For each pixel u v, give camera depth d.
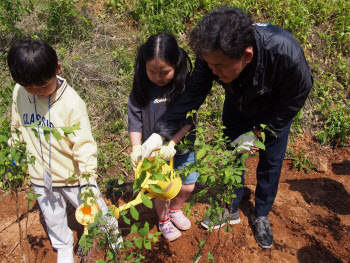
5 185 3.45
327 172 3.85
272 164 2.71
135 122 2.58
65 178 2.35
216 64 1.87
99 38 4.94
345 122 4.22
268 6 5.44
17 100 2.30
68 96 2.19
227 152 1.89
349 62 5.05
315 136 4.29
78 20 4.99
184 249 2.96
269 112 2.53
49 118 2.20
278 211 3.32
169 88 2.41
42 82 1.97
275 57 2.03
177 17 5.12
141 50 2.34
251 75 2.14
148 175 2.03
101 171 3.69
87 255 2.79
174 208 2.99
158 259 2.87
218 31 1.73
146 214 3.29
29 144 2.33
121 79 4.42
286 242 3.02
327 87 4.71
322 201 3.42
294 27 5.21
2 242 3.03
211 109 4.36
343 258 2.86
